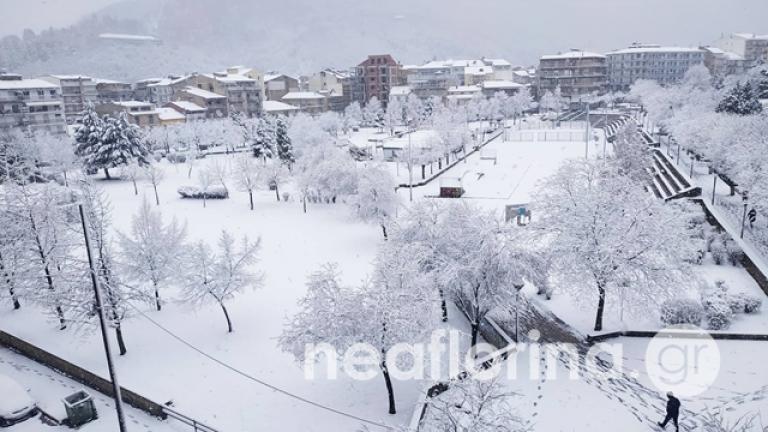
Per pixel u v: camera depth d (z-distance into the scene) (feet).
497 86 485.97
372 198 145.89
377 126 438.40
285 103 479.82
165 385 81.92
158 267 105.50
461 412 61.52
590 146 290.56
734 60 547.90
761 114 190.49
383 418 71.77
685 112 239.09
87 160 246.68
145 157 258.16
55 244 104.63
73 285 89.30
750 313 85.56
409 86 536.42
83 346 95.76
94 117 253.03
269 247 144.15
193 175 252.42
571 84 503.61
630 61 544.21
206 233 159.53
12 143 245.86
